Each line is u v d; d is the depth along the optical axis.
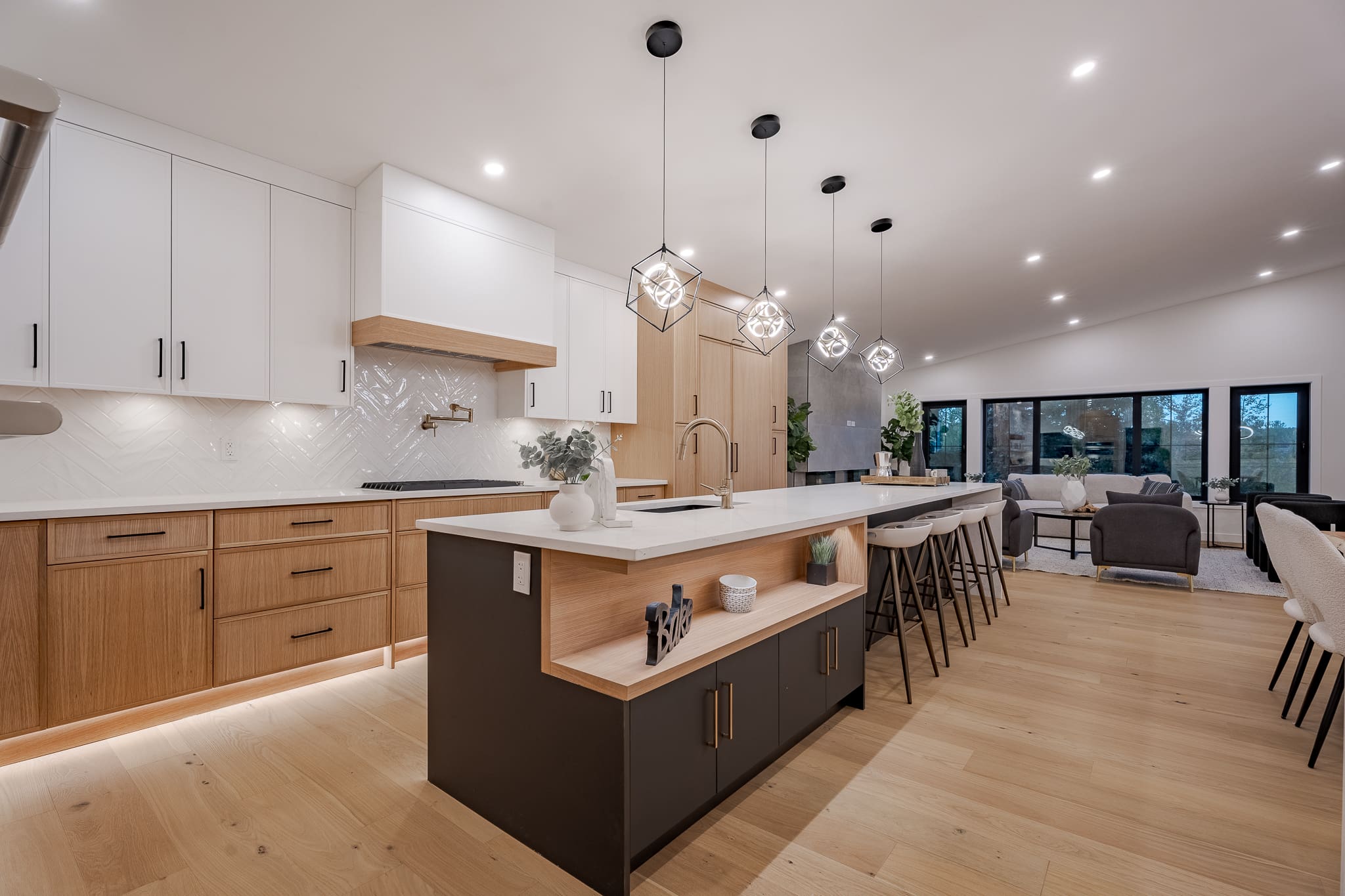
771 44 2.42
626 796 1.47
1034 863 1.64
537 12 2.17
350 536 2.95
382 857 1.65
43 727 2.12
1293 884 1.57
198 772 2.08
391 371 3.67
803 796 1.96
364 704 2.67
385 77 2.48
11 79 0.58
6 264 2.30
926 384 9.98
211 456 2.97
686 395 5.04
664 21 2.24
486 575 1.84
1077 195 4.14
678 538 1.65
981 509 3.82
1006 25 2.42
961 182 3.77
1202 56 2.74
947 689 2.89
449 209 3.45
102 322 2.52
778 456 6.21
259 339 2.97
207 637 2.50
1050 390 8.81
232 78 2.43
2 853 1.65
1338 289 6.90
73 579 2.18
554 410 4.38
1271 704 2.71
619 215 3.89
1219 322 7.58
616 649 1.76
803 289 5.84
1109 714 2.61
